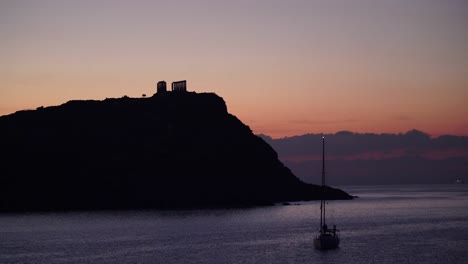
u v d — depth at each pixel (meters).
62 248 127.06
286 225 173.75
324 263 106.19
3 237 147.25
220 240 138.12
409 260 109.00
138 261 109.94
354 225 175.75
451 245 128.50
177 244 131.38
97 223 181.50
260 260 109.56
